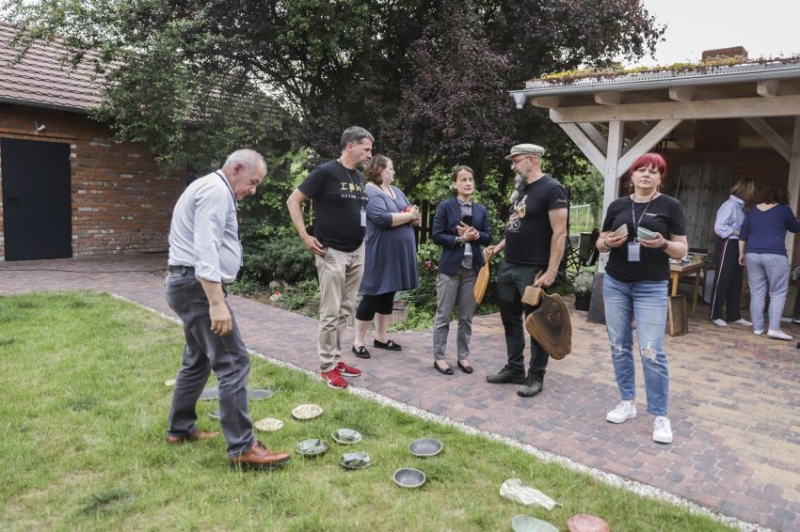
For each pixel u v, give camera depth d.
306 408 3.87
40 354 4.88
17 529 2.51
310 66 10.39
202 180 3.01
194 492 2.84
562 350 4.17
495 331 6.44
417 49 9.52
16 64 10.17
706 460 3.39
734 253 6.96
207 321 3.04
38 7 8.73
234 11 9.51
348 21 9.54
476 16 9.51
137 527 2.55
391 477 3.04
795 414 4.19
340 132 9.77
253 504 2.75
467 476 3.08
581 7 9.88
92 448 3.26
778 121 7.80
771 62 5.37
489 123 8.97
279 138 10.08
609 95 6.54
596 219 22.31
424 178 10.65
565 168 12.18
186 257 3.02
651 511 2.77
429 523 2.64
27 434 3.39
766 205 6.54
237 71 10.16
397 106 9.82
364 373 4.77
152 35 8.88
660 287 3.61
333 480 2.99
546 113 10.08
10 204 10.09
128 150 11.57
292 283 8.73
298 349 5.45
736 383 4.87
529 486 2.99
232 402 3.06
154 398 4.00
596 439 3.63
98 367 4.58
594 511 2.78
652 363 3.62
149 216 12.05
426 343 5.80
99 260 10.73
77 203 10.94
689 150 9.34
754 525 2.73
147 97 9.08
